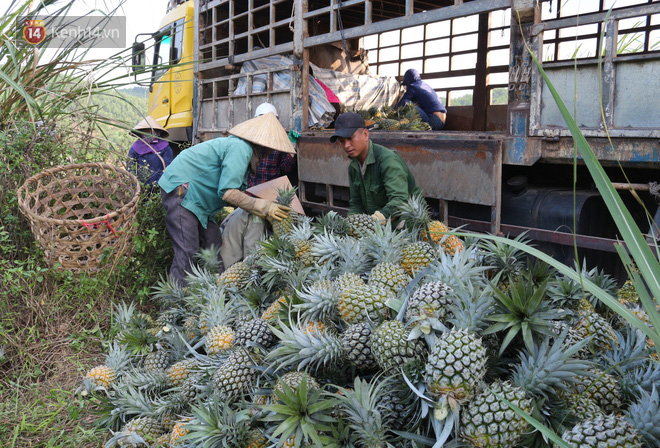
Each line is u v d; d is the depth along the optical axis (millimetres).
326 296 2092
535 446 1465
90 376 2879
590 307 2010
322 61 7035
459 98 7355
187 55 7637
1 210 4047
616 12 2982
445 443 1499
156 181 5105
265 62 6074
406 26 4246
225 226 4559
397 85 7543
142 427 2316
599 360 1778
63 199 4438
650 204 3379
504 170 3930
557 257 3547
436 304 1669
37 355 3352
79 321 3693
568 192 3625
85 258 3943
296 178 6258
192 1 7566
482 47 6844
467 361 1403
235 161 4074
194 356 2820
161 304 3820
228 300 3105
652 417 1340
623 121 3020
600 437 1275
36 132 4379
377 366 1833
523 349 1613
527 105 3480
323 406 1604
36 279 3568
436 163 4043
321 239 2557
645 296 1094
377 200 4004
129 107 5355
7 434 2602
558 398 1514
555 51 5391
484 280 1938
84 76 4496
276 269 2584
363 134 3779
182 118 7820
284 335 1861
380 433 1524
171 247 4812
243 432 1874
